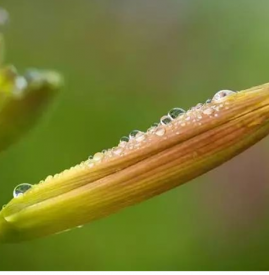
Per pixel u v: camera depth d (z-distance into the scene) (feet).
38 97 0.66
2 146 0.66
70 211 0.70
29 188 0.70
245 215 1.17
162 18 1.20
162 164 0.69
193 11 1.20
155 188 0.70
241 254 1.15
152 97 1.18
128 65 1.18
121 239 1.13
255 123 0.68
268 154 1.18
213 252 1.15
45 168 1.09
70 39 1.18
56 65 1.17
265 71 1.18
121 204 0.70
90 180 0.70
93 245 1.11
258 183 1.16
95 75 1.18
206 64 1.19
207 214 1.16
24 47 1.17
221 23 1.19
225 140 0.69
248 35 1.18
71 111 1.14
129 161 0.70
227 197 1.17
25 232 0.69
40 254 1.11
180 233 1.14
